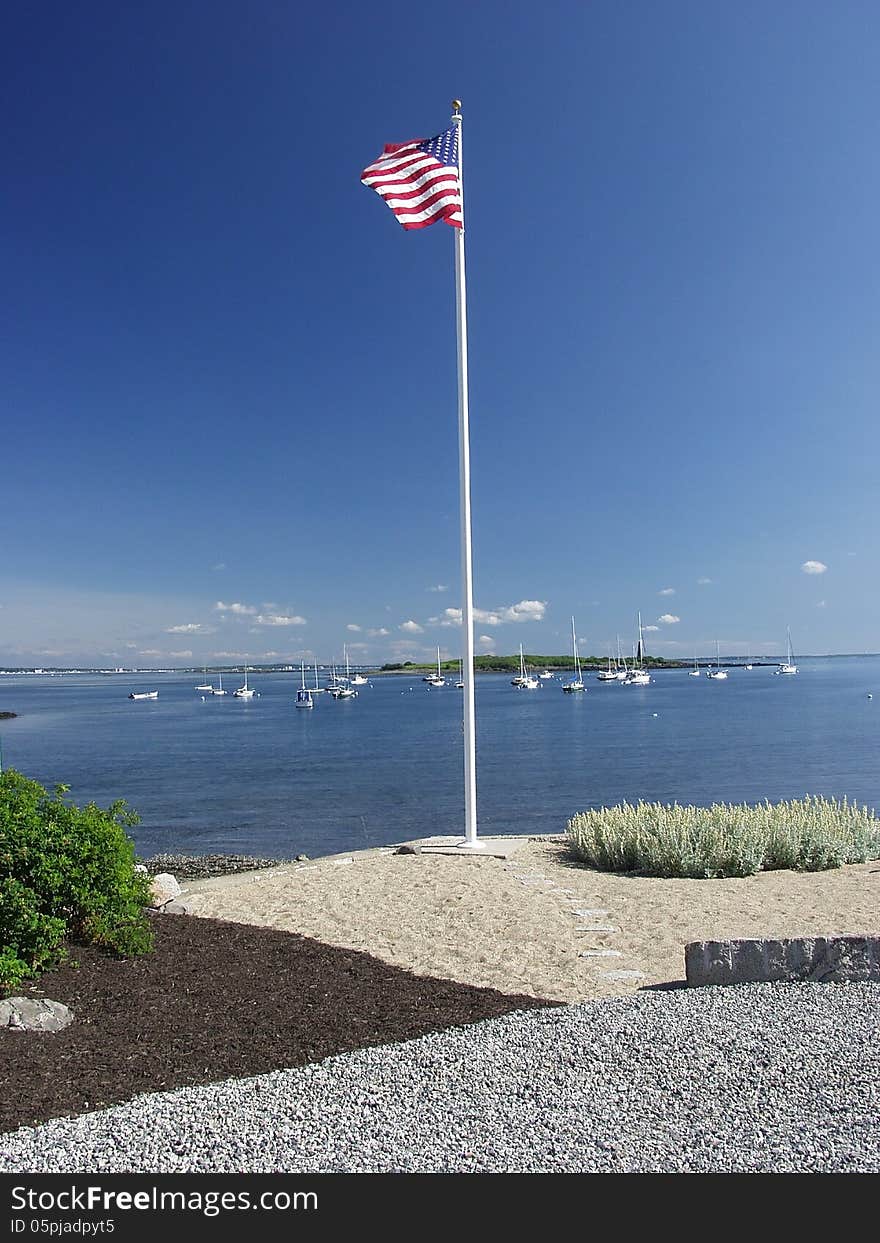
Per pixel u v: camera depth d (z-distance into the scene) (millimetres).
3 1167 3963
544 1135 4125
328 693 169875
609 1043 5152
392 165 13047
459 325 13258
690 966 6398
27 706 130625
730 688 134250
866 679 165375
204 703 136875
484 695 139125
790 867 12133
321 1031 5781
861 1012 5504
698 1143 4027
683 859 11461
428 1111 4383
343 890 10703
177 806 28219
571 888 10656
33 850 6973
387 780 34500
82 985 6641
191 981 6844
